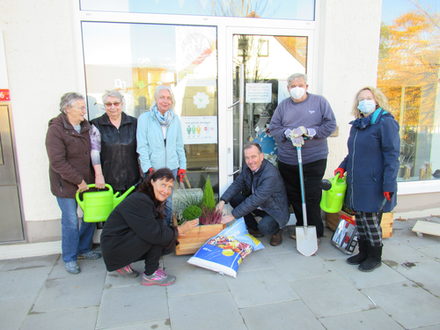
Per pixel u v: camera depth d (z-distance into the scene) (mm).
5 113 2736
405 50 3643
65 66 2783
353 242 2867
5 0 2602
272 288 2381
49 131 2410
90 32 2941
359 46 3350
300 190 3176
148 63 3100
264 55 3324
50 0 2678
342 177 2791
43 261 2863
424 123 3873
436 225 3342
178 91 3209
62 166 2404
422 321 2012
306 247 2906
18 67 2699
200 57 3193
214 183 3402
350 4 3254
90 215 2529
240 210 2926
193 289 2379
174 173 2916
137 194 2281
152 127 2752
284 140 3033
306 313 2096
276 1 3264
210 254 2627
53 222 2961
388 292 2320
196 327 1972
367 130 2457
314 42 3367
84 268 2734
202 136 3318
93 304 2219
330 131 2896
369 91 2461
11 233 2906
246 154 2877
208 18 3121
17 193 2861
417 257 2844
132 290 2385
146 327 1978
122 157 2729
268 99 3414
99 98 3055
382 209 2496
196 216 2795
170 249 2531
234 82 3312
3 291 2393
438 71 3791
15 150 2793
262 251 2980
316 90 3438
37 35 2695
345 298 2254
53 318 2076
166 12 3070
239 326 1978
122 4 2973
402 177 3895
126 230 2309
